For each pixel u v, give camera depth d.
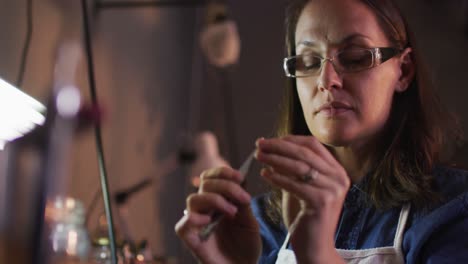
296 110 1.21
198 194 0.79
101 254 1.28
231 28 2.35
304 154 0.72
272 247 1.17
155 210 2.37
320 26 0.99
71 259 1.17
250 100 3.23
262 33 3.32
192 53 2.94
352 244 1.04
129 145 2.13
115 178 1.97
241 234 0.84
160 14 2.51
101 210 1.80
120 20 2.06
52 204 1.08
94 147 1.77
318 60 1.00
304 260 0.73
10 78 1.34
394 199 1.03
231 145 3.03
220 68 3.08
